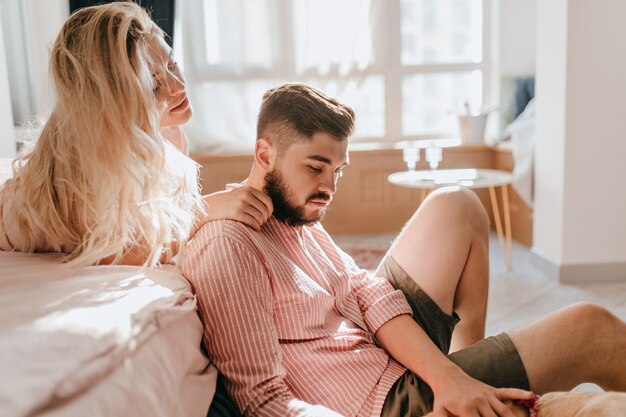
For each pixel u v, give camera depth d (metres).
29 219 1.03
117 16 1.02
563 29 2.93
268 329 0.97
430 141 4.55
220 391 0.98
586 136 2.96
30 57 3.39
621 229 3.02
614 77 2.93
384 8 4.34
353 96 4.41
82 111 0.97
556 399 0.92
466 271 1.30
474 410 0.95
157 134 1.02
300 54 4.33
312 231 1.26
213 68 4.35
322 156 1.05
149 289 0.88
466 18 4.51
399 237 1.34
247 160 4.25
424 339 1.11
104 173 0.96
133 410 0.69
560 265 3.02
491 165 4.31
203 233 1.03
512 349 1.09
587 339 1.09
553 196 3.10
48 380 0.61
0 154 2.40
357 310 1.20
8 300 0.78
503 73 4.42
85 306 0.77
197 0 4.28
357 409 1.01
